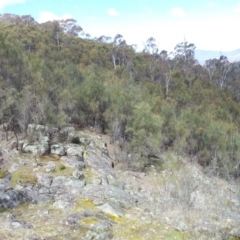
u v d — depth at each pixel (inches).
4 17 2021.4
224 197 532.4
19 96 592.7
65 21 2306.8
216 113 1225.4
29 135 553.9
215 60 2423.7
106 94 815.1
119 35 2133.4
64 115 660.1
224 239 272.4
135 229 266.8
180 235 260.4
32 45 1368.1
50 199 328.8
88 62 1470.2
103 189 386.3
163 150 831.1
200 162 885.2
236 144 924.6
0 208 282.2
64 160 518.3
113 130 748.6
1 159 449.4
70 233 244.7
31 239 224.8
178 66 2091.5
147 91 1072.8
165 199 392.2
